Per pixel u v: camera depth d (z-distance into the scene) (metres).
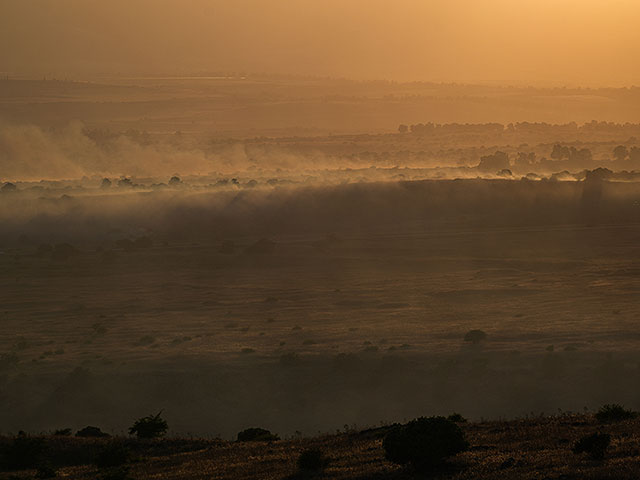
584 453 66.31
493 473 62.06
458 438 65.50
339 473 68.88
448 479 61.84
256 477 71.38
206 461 83.31
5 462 91.44
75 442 99.38
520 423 88.19
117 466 84.69
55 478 80.75
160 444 97.62
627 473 57.59
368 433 91.88
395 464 68.81
